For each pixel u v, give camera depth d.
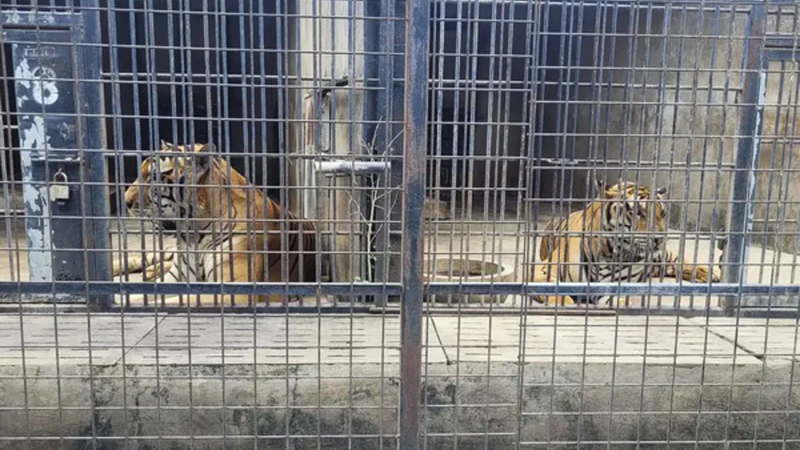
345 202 4.17
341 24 4.58
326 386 2.83
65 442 2.81
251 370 2.79
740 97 3.41
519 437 2.57
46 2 3.84
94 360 2.78
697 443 2.64
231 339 3.07
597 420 2.93
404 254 2.31
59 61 3.30
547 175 10.45
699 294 2.59
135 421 2.80
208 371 2.79
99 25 3.27
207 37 2.67
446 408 2.87
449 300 3.48
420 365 2.38
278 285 2.40
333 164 2.79
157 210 3.20
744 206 3.46
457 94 2.87
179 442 2.84
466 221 2.90
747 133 3.41
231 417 2.81
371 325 3.29
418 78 2.20
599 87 2.85
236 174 4.10
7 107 2.49
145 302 3.37
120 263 2.69
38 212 3.39
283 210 2.60
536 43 2.51
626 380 2.93
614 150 8.66
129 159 7.53
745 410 2.97
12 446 2.80
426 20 2.17
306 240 4.41
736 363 2.95
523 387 2.67
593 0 2.89
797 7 2.80
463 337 3.14
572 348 3.04
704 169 2.86
